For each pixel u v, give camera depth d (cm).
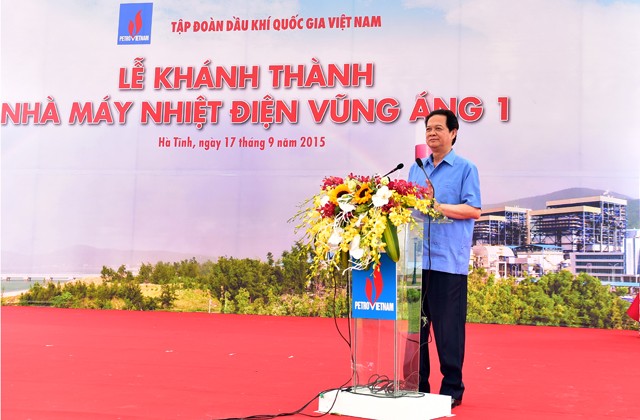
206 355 617
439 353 407
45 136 1164
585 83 1013
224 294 1105
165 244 1125
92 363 554
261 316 1059
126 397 415
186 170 1126
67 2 1170
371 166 1070
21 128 1170
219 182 1116
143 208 1133
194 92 1130
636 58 1002
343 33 1088
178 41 1140
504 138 1031
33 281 1151
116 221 1139
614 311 993
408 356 376
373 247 348
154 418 360
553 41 1024
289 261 1088
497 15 1039
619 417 384
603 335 877
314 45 1096
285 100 1102
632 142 999
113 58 1155
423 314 412
